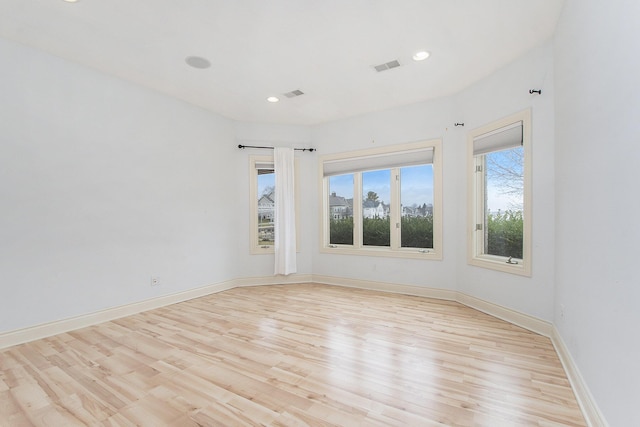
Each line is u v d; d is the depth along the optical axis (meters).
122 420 1.60
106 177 3.22
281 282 5.02
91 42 2.65
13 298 2.57
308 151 5.12
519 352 2.39
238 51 2.82
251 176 4.91
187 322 3.14
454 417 1.61
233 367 2.17
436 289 4.05
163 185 3.78
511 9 2.25
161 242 3.74
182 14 2.28
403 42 2.69
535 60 2.79
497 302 3.27
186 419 1.60
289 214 4.97
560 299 2.35
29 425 1.57
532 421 1.58
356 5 2.19
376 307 3.64
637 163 1.12
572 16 1.97
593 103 1.59
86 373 2.09
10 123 2.58
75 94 2.99
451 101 3.90
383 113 4.44
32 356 2.36
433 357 2.31
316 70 3.21
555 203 2.53
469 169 3.65
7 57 2.58
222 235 4.57
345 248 4.86
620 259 1.27
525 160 2.89
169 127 3.86
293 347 2.51
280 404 1.74
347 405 1.72
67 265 2.91
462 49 2.81
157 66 3.10
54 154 2.84
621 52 1.25
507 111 3.11
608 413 1.36
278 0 2.13
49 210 2.80
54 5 2.15
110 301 3.23
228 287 4.64
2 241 2.53
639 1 1.09
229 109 4.37
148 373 2.09
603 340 1.44
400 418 1.60
